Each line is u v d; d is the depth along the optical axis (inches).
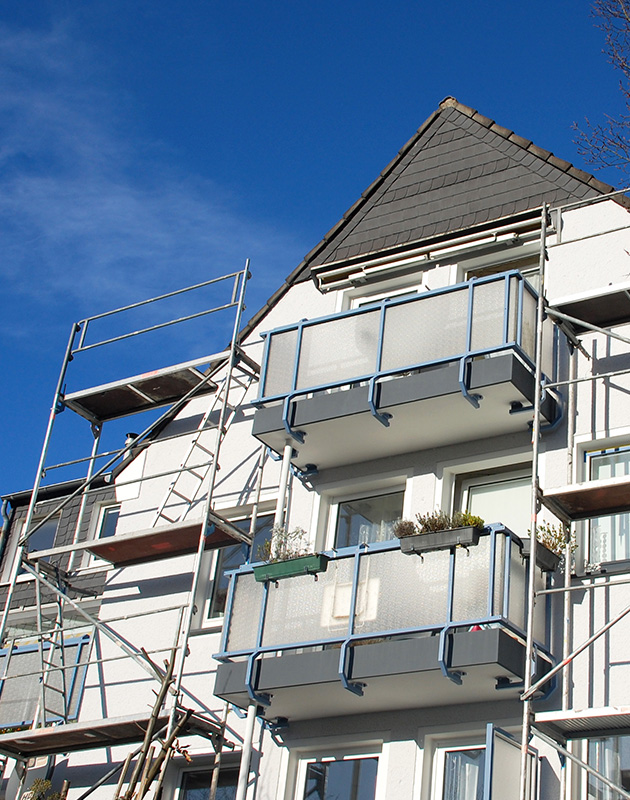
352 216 690.8
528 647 459.2
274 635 525.3
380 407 559.8
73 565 739.4
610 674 482.6
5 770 624.7
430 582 498.6
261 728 550.6
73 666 580.1
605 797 460.4
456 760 503.5
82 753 607.2
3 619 635.5
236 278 674.8
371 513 595.8
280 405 596.1
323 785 528.1
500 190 641.0
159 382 685.3
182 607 563.8
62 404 705.6
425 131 695.7
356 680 498.6
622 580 452.4
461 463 570.3
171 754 495.5
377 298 663.8
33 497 671.1
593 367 557.0
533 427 522.9
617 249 585.6
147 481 679.1
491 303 553.3
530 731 445.4
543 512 541.3
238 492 637.9
